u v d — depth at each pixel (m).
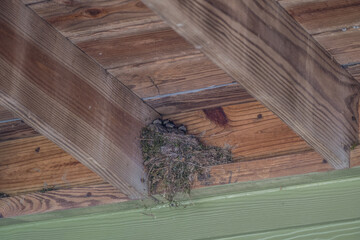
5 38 3.83
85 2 3.94
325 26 3.91
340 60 4.22
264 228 4.61
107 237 4.95
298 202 4.60
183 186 4.53
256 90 3.48
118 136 4.46
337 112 4.11
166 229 4.83
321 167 4.27
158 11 2.94
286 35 3.76
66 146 4.07
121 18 4.07
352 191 4.53
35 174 5.29
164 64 4.53
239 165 4.46
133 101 4.77
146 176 4.58
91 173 5.13
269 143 4.71
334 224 4.48
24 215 4.90
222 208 4.75
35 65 3.96
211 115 5.00
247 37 3.40
